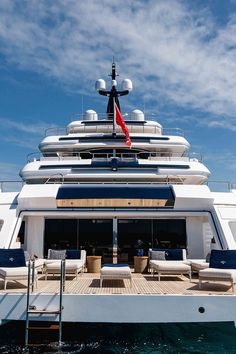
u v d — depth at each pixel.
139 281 11.91
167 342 8.95
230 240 13.96
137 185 15.59
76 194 15.16
